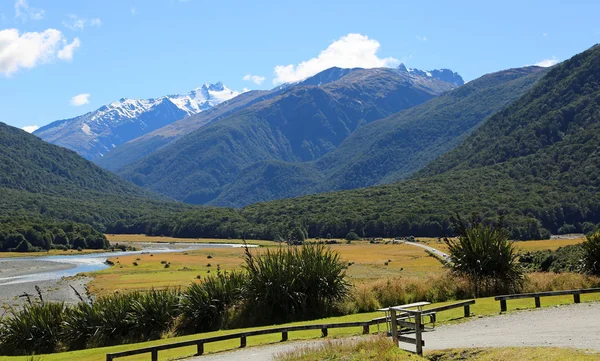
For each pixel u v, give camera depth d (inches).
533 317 679.1
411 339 512.7
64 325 980.6
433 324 621.6
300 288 926.4
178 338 864.3
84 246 5772.6
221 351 696.4
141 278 2645.2
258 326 892.6
